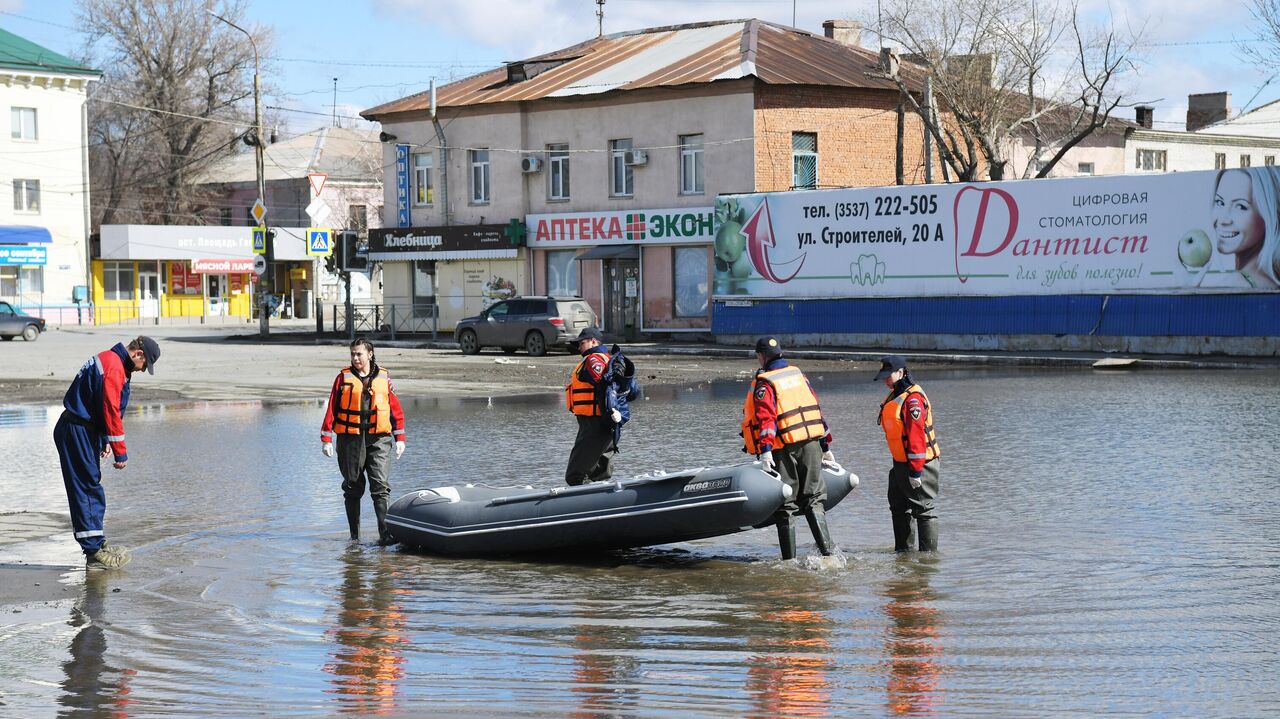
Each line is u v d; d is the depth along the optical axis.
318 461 14.70
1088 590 7.91
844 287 34.12
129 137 68.94
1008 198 31.41
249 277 69.62
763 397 8.97
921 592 7.99
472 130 41.66
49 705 5.99
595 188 39.47
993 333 31.80
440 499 10.03
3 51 60.00
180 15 67.75
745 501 8.77
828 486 9.51
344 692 6.14
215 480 13.35
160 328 57.09
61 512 11.59
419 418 19.16
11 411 20.98
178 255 65.31
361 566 9.27
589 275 39.72
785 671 6.35
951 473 12.74
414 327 43.75
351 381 10.17
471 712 5.77
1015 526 9.98
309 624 7.55
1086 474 12.45
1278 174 27.55
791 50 39.47
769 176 36.69
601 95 38.62
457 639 7.14
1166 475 12.25
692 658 6.63
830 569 8.71
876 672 6.29
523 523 9.36
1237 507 10.52
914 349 32.97
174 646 7.07
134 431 18.00
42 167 61.03
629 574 8.88
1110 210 29.92
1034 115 39.16
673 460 13.97
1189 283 28.89
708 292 37.59
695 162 37.66
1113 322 29.98
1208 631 6.93
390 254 43.47
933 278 32.66
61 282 61.81
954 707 5.71
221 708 5.91
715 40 41.16
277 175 68.94
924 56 38.81
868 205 33.59
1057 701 5.77
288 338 44.12
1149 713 5.57
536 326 34.22
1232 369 25.70
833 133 37.75
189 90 68.06
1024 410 18.41
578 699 5.95
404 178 43.38
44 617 7.77
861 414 18.39
